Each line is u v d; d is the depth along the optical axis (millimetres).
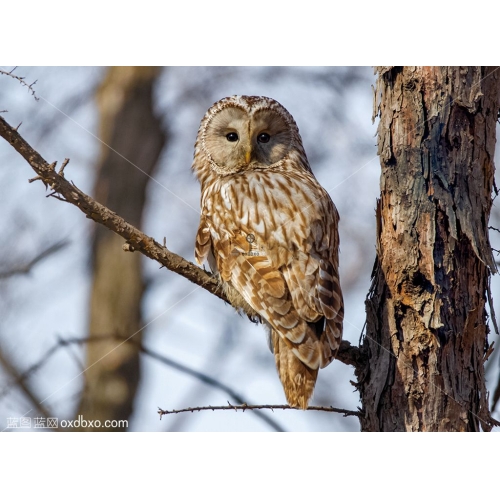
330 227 10664
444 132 8773
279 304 9711
